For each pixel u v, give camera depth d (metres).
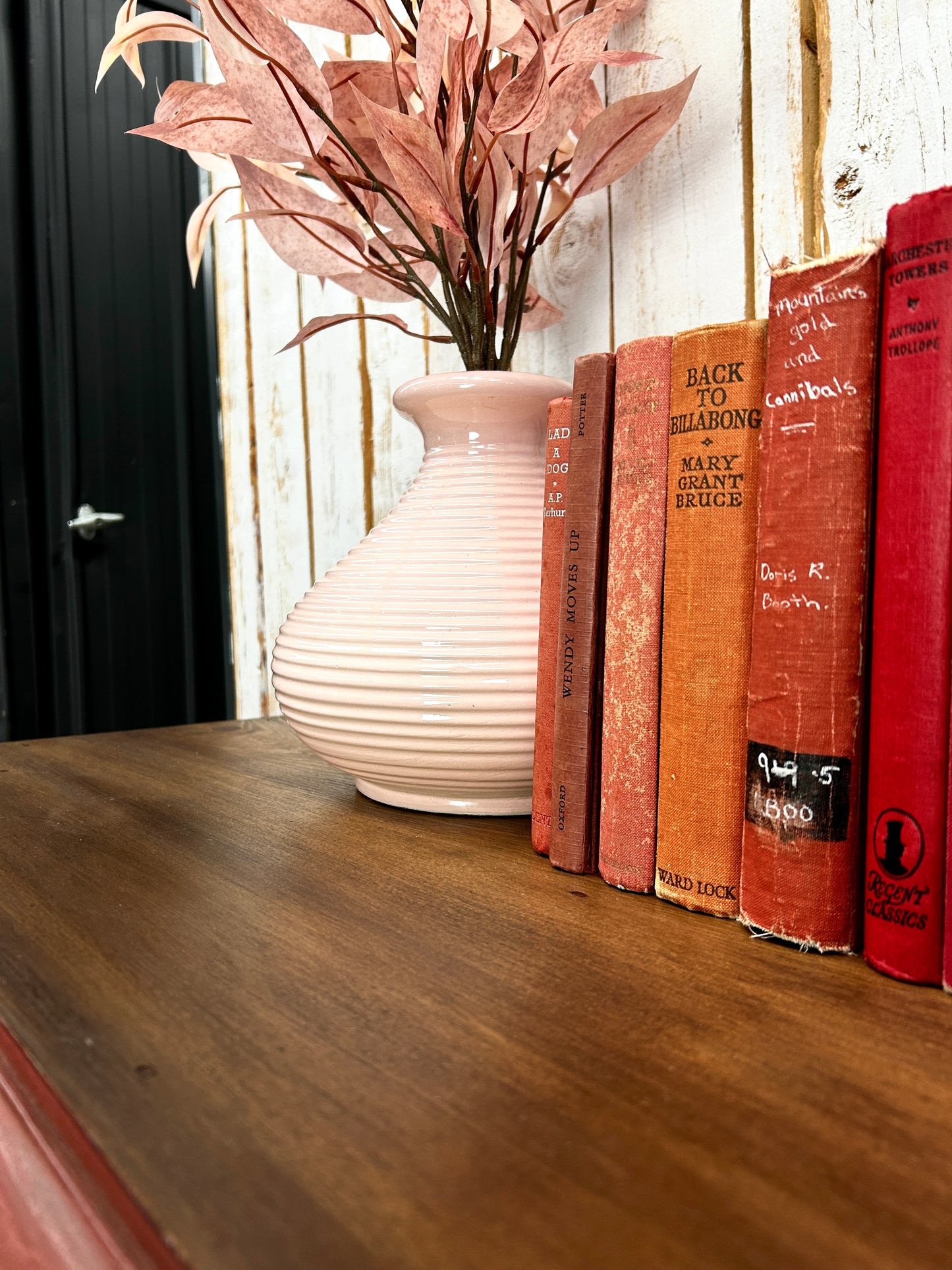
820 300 0.35
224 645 1.34
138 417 1.25
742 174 0.61
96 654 1.22
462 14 0.48
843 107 0.55
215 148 0.58
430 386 0.54
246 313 1.22
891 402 0.33
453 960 0.36
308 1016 0.31
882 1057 0.28
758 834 0.38
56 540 1.18
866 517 0.35
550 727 0.48
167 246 1.27
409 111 0.57
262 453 1.22
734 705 0.40
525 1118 0.25
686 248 0.65
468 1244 0.19
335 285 1.05
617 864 0.44
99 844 0.51
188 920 0.40
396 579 0.52
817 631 0.36
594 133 0.56
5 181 1.13
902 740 0.33
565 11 0.57
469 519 0.53
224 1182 0.22
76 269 1.19
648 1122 0.25
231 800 0.62
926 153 0.51
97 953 0.36
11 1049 0.29
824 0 0.55
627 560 0.43
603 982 0.34
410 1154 0.23
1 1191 0.27
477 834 0.53
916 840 0.33
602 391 0.44
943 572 0.32
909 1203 0.21
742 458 0.39
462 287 0.58
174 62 1.27
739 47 0.60
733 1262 0.19
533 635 0.50
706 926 0.40
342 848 0.50
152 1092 0.26
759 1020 0.31
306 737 0.57
